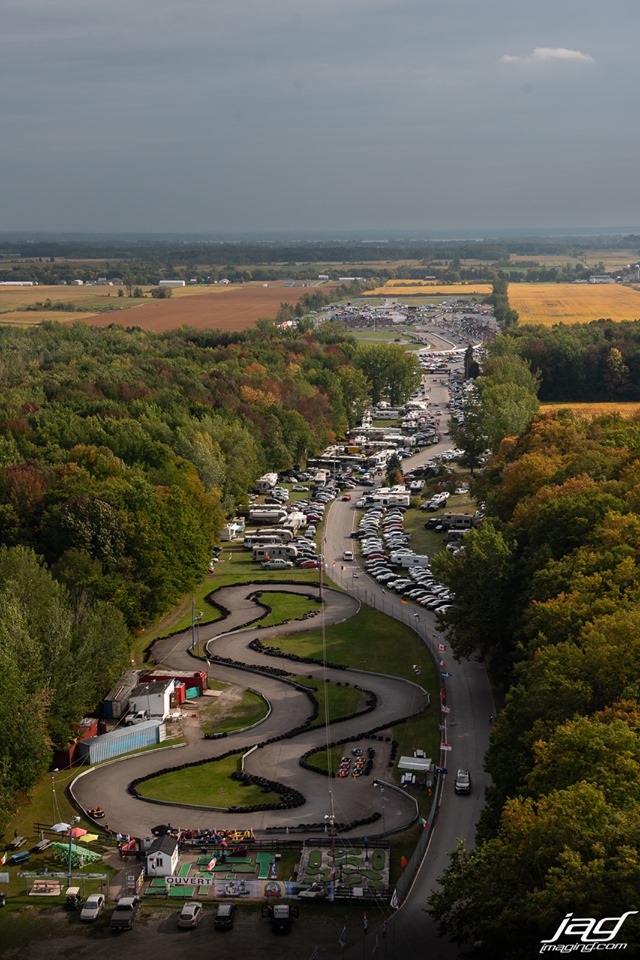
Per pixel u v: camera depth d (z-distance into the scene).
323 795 165.88
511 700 148.50
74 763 181.38
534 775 122.62
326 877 142.00
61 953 129.38
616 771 115.56
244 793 168.12
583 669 140.75
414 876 141.25
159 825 158.62
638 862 100.19
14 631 178.50
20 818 162.88
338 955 126.12
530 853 109.25
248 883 140.62
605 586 172.62
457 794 163.00
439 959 124.25
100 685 194.88
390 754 178.75
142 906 139.25
